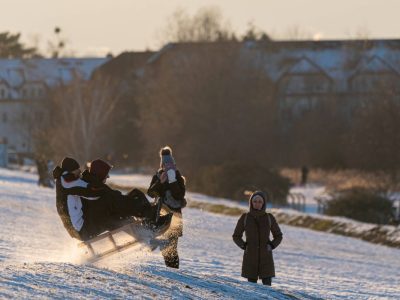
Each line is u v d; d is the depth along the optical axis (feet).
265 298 112.57
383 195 447.01
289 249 250.37
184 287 105.91
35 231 210.59
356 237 300.20
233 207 385.70
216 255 202.39
